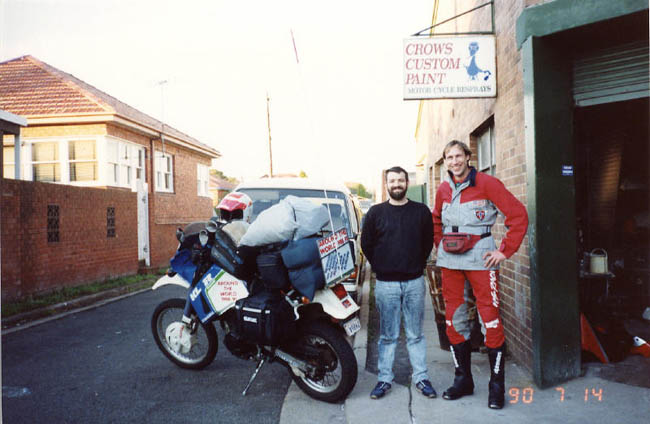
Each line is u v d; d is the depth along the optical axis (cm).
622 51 386
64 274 971
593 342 420
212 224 432
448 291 394
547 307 396
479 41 512
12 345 588
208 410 386
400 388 414
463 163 376
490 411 361
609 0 358
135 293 1024
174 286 1130
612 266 485
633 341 442
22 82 1634
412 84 514
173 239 1592
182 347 472
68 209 990
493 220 377
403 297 396
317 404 393
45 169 1498
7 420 368
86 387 439
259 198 688
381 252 393
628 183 470
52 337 628
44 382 453
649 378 396
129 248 1241
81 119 1448
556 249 397
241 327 403
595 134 451
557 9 383
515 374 432
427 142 1464
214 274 434
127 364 506
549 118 397
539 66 396
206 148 2172
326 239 387
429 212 394
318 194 686
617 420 336
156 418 371
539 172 395
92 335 638
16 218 805
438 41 513
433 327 618
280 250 390
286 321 390
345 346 383
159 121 2073
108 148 1499
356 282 614
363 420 354
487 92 513
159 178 1839
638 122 460
